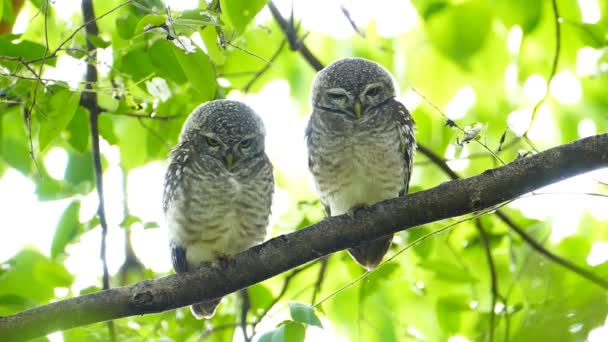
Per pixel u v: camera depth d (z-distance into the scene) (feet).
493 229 45.37
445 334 41.65
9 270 41.06
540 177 27.22
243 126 33.91
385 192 35.29
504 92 49.57
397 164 35.24
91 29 34.58
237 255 28.55
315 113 36.76
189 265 33.81
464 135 27.94
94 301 26.78
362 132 34.96
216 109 34.47
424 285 42.09
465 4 42.55
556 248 44.32
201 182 32.78
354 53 49.70
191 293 27.84
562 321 33.27
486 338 40.32
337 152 35.04
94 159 36.42
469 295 42.09
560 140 49.19
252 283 28.60
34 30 35.55
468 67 44.70
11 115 44.11
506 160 47.11
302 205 41.63
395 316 42.27
